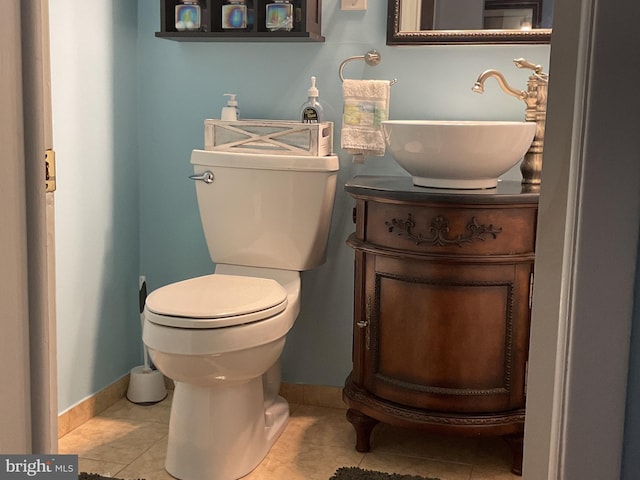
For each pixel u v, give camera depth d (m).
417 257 1.90
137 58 2.51
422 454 2.13
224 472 1.94
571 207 0.79
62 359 2.19
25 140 0.82
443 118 2.29
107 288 2.41
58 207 2.13
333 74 2.36
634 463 0.81
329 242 2.43
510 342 1.93
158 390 2.49
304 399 2.52
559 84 0.82
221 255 2.35
